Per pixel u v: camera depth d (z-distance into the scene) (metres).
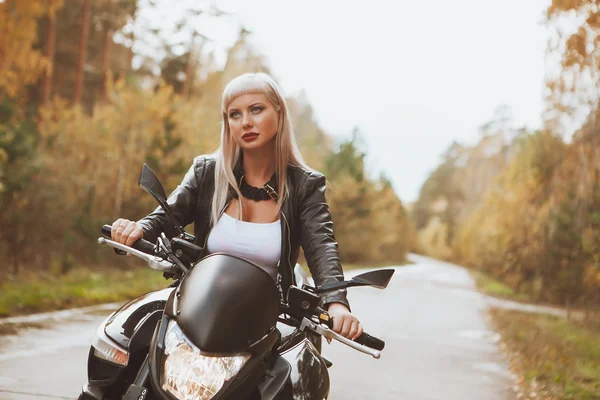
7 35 21.80
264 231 3.03
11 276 15.29
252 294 2.38
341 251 49.88
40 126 23.25
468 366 9.20
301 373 2.58
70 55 36.06
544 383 8.30
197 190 3.23
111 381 2.61
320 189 3.16
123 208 22.31
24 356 6.87
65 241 18.36
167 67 40.72
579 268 23.81
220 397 2.21
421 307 17.81
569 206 25.97
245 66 43.94
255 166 3.15
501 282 39.03
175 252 2.82
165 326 2.35
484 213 54.91
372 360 8.95
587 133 21.48
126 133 22.73
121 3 37.19
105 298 12.42
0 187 15.66
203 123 24.78
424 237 122.12
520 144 34.41
